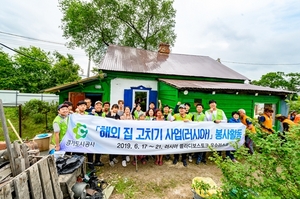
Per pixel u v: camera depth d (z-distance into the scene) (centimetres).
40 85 2488
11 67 2408
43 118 937
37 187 216
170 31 2270
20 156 239
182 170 457
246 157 204
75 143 415
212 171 459
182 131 474
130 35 2177
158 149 459
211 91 723
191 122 482
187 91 686
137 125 448
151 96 955
